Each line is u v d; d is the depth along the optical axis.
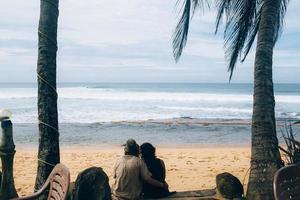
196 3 6.20
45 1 4.92
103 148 15.09
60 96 52.22
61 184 3.38
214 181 8.80
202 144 16.47
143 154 5.58
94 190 4.73
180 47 6.41
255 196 4.99
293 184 2.60
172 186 8.32
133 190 5.09
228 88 110.88
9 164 4.86
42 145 4.93
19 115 27.86
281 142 16.34
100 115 29.62
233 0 6.39
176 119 27.22
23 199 3.73
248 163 11.38
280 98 53.69
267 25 5.15
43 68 4.90
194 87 121.75
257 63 5.17
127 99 46.69
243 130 21.25
